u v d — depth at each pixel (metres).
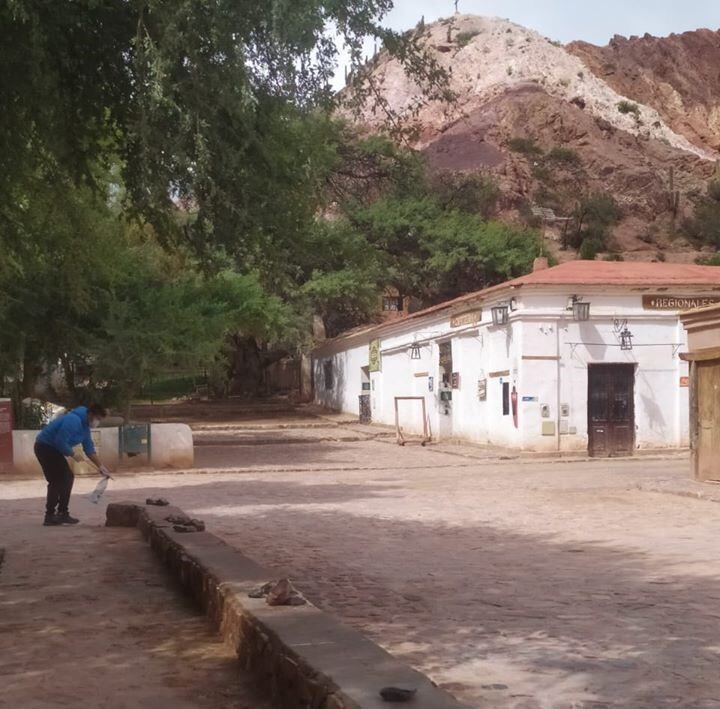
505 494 17.00
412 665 5.41
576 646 5.84
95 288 26.25
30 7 7.11
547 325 27.45
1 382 28.48
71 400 32.94
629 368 27.95
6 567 9.55
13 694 5.07
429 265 60.41
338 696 3.81
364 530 12.24
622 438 27.81
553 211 127.25
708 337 17.69
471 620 6.68
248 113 7.65
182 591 8.10
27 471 23.14
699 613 6.85
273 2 7.00
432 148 150.50
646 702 4.63
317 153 8.73
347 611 7.07
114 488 19.80
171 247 9.41
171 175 7.58
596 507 14.61
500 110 159.12
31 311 25.75
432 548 10.55
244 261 8.94
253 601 5.89
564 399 27.53
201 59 7.34
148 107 7.39
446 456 28.53
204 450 32.25
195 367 28.80
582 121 158.38
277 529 12.45
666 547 10.34
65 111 8.12
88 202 11.32
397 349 39.91
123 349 26.50
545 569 8.97
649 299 27.92
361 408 44.62
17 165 8.91
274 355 59.28
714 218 135.50
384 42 8.00
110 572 9.19
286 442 35.66
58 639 6.36
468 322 31.59
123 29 7.81
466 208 82.00
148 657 5.85
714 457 17.52
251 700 4.92
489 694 4.78
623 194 142.38
